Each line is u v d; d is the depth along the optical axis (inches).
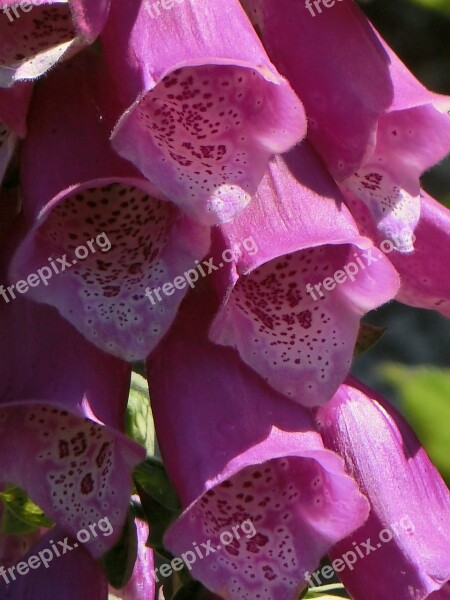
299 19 9.0
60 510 8.8
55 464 8.9
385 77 8.9
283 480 9.1
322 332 8.9
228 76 8.3
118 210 8.8
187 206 8.1
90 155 8.5
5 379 8.8
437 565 9.4
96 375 8.8
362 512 8.7
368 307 8.9
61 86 8.7
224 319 8.6
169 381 9.0
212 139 8.4
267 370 8.8
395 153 9.2
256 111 8.3
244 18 8.3
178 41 8.1
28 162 8.6
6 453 8.8
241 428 8.8
